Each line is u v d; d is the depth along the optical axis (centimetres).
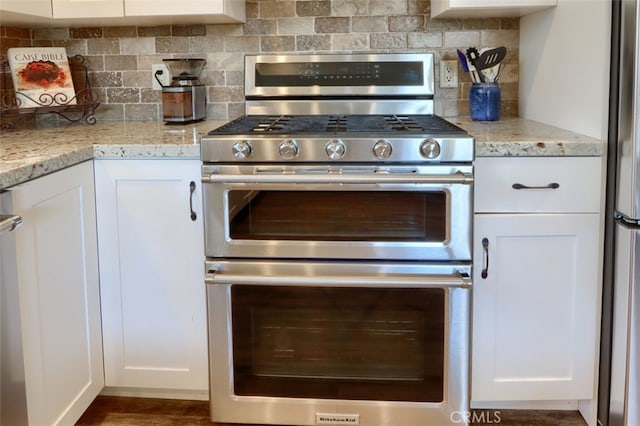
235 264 182
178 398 209
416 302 179
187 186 187
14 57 225
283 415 187
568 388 189
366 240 178
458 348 179
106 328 197
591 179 178
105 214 190
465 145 169
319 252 179
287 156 172
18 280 143
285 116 236
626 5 162
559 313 186
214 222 180
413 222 177
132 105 258
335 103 241
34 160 153
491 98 232
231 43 250
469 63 237
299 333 184
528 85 238
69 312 173
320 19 246
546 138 182
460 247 176
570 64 197
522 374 190
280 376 186
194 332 195
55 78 236
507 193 180
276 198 178
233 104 254
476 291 185
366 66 240
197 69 248
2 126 225
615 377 178
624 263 171
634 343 169
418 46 246
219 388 187
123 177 188
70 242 173
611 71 172
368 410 184
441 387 182
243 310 183
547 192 180
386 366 183
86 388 185
